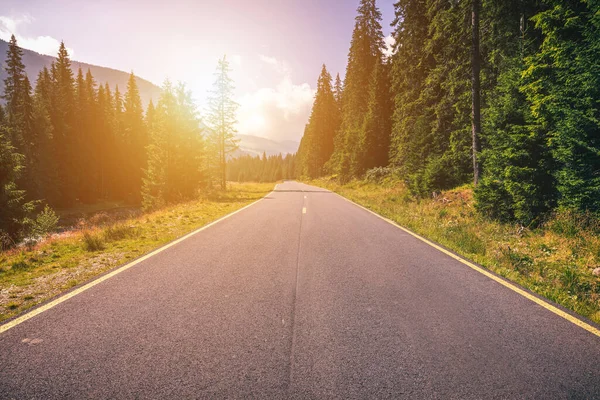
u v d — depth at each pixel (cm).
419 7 2258
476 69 1429
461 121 1758
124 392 230
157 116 2688
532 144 864
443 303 402
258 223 1051
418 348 294
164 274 511
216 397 224
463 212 1161
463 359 277
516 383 245
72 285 473
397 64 2592
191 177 2741
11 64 3403
